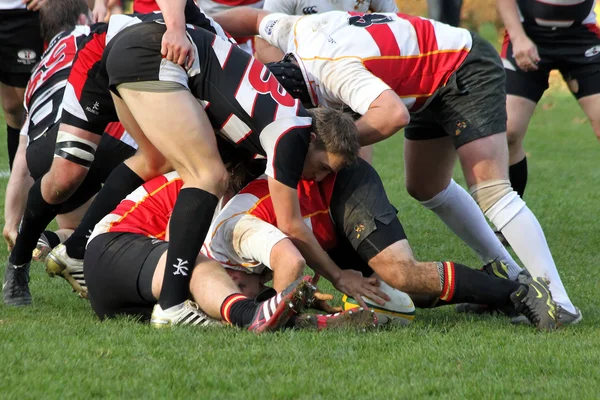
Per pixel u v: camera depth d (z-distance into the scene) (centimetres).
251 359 1216
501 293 1468
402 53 1552
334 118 1421
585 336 1403
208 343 1293
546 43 2375
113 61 1456
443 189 1767
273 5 2238
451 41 1580
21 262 1681
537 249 1552
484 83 1573
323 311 1547
